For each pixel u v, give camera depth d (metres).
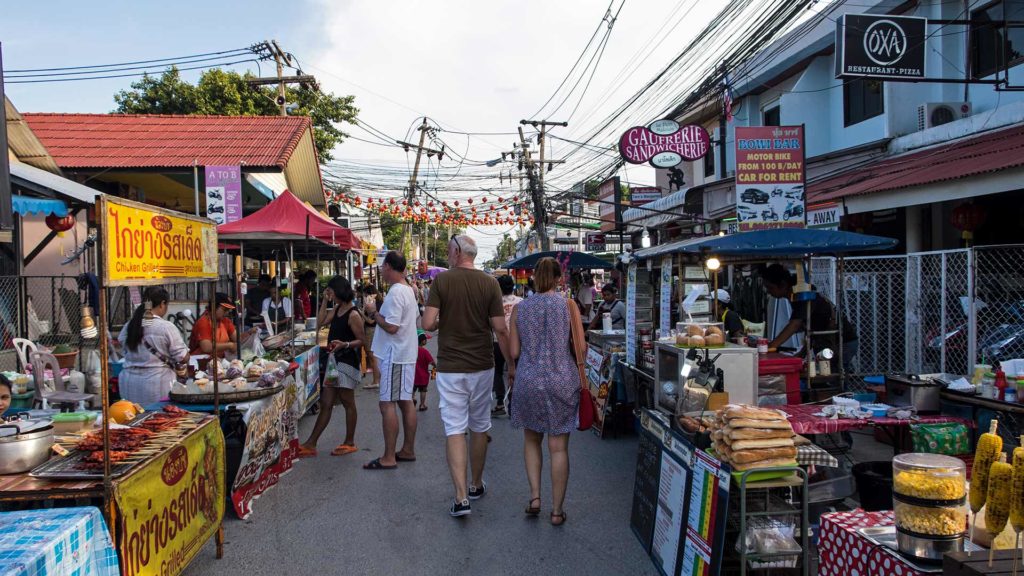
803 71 13.93
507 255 73.06
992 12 9.81
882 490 3.92
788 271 6.34
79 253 8.93
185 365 5.18
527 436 4.69
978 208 8.70
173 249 3.55
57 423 3.66
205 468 3.86
